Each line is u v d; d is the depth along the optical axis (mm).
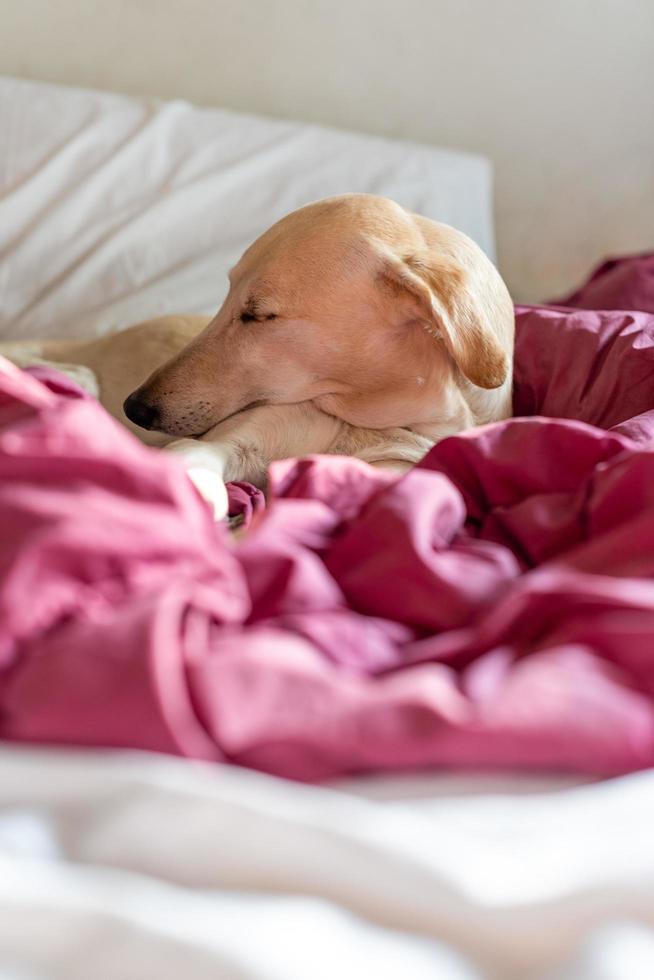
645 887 526
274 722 632
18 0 2807
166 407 1486
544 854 541
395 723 632
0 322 2186
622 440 976
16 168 2430
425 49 3119
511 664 718
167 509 783
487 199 2836
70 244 2316
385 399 1504
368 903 527
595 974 470
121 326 2174
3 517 727
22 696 640
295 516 897
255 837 549
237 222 2465
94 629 664
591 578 780
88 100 2600
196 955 470
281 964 469
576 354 1576
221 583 769
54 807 583
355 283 1442
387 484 1004
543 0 3117
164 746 618
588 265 3332
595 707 647
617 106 3236
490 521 969
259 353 1486
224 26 2973
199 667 651
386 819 563
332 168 2646
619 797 589
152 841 555
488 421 1568
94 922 488
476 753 627
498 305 1516
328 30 3045
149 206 2406
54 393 1036
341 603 812
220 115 2693
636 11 3156
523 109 3217
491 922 512
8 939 485
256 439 1472
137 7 2895
